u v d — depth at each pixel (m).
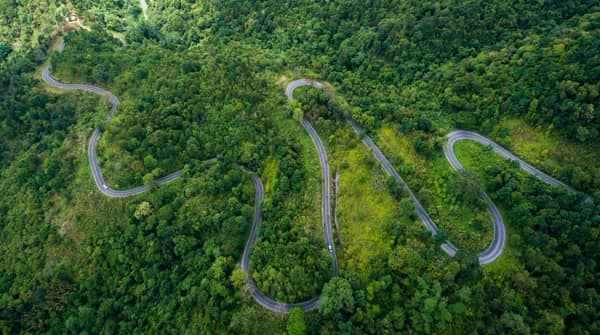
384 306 100.12
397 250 105.62
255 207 135.88
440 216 115.81
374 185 123.00
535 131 125.38
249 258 122.38
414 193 124.00
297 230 119.38
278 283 106.75
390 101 149.62
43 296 126.56
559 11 148.75
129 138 142.75
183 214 131.00
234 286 110.56
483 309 97.44
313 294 107.44
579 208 103.06
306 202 127.44
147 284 124.62
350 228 118.44
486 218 112.50
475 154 128.00
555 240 102.38
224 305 109.12
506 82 132.75
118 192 140.88
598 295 95.88
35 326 125.25
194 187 137.00
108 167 141.00
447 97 141.00
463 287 96.94
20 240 140.00
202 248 125.62
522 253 106.50
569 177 113.50
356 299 99.38
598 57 114.06
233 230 121.94
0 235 144.00
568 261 102.62
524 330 91.31
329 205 127.75
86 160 147.38
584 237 100.25
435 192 120.88
